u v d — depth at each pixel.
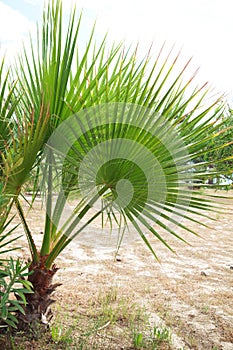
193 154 2.34
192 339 3.02
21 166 2.25
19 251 4.98
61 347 2.64
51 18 2.56
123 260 5.24
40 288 2.72
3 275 2.32
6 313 2.16
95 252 5.51
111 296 3.73
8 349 2.51
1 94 2.46
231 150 4.23
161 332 3.09
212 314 3.57
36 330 2.69
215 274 4.93
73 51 2.44
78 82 2.61
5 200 2.29
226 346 2.96
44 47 2.61
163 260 5.44
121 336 2.96
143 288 4.14
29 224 6.87
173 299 3.89
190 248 6.36
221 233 8.08
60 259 5.02
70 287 3.97
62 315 3.22
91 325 3.07
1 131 2.47
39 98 2.62
